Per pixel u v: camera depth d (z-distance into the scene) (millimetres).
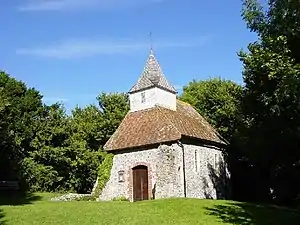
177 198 29312
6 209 24219
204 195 36125
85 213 22859
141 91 38531
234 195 42438
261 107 33562
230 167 41938
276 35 21625
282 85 21078
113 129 53781
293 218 24484
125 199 34844
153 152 34281
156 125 35438
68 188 50312
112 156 36906
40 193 44594
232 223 21625
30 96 50438
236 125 41312
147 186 34094
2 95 39375
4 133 41844
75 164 49000
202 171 36531
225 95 51656
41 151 47969
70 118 53312
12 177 45344
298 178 38406
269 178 41250
